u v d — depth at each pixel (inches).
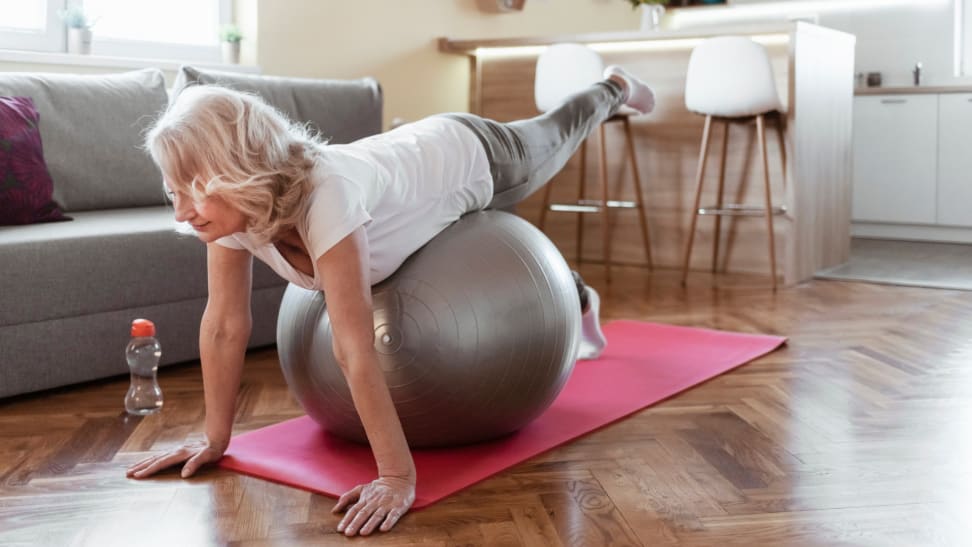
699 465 80.2
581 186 204.8
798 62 174.4
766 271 188.7
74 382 103.7
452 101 225.9
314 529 67.4
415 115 216.1
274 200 65.6
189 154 63.7
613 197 204.5
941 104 229.8
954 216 231.0
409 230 78.3
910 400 99.6
